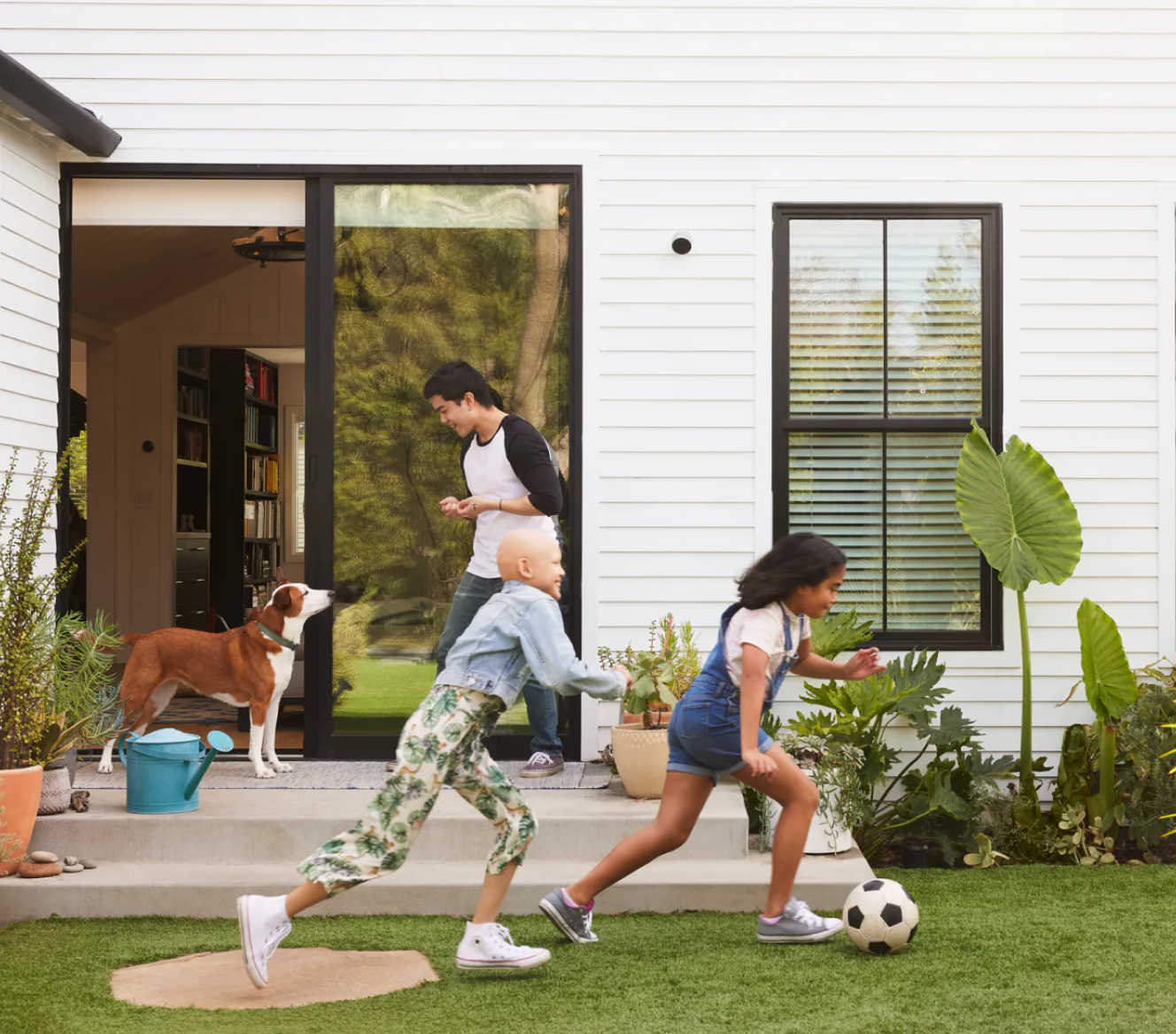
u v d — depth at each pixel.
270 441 10.63
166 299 9.06
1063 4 5.44
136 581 9.26
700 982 3.29
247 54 5.38
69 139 4.99
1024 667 5.03
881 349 5.46
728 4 5.41
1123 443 5.43
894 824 4.96
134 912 3.98
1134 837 4.93
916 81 5.43
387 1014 3.06
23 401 4.95
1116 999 3.15
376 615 5.38
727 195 5.41
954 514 5.46
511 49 5.39
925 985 3.26
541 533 3.34
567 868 4.17
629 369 5.38
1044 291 5.44
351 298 5.40
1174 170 5.45
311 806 4.44
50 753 4.31
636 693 4.60
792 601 3.42
